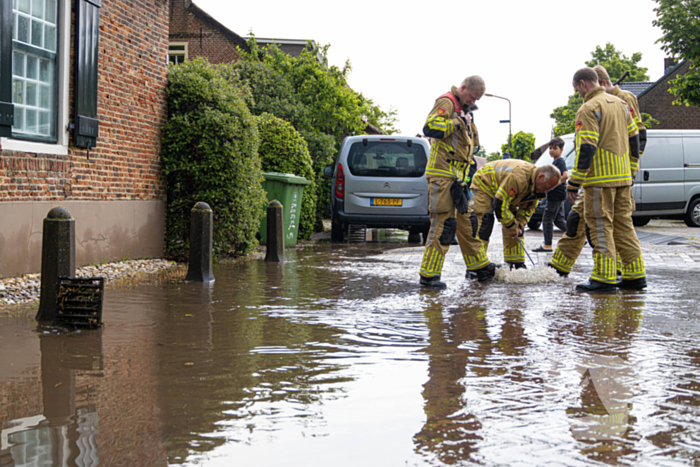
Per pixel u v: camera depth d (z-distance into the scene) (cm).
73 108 761
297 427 257
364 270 819
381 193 1301
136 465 221
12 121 663
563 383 315
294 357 369
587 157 609
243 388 309
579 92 647
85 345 402
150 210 916
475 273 732
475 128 655
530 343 401
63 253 475
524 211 745
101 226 808
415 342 405
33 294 603
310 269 831
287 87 2527
